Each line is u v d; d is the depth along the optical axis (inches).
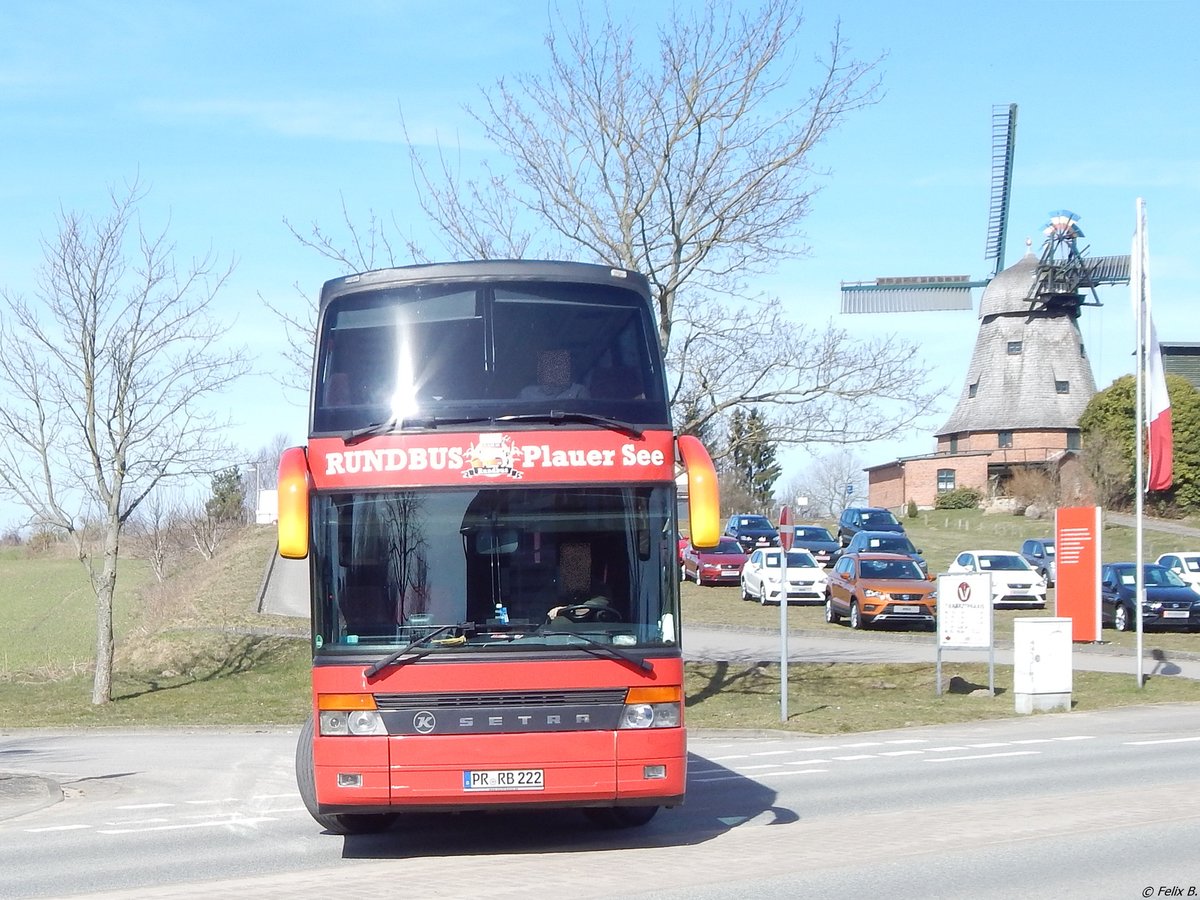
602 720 356.5
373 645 358.9
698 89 877.2
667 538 370.6
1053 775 550.3
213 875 372.2
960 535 2559.1
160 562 2175.2
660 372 385.4
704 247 889.5
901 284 3125.0
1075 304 3147.1
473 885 331.0
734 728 785.6
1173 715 822.5
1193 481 2578.7
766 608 1541.6
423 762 352.5
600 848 397.7
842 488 4210.1
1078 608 1162.0
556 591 363.3
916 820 427.5
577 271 391.5
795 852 369.4
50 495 963.3
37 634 1617.9
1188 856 352.8
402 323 384.2
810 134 893.2
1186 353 3073.3
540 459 370.0
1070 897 303.3
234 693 1010.1
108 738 826.8
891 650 1177.4
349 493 368.5
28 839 455.2
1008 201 3191.4
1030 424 3107.8
